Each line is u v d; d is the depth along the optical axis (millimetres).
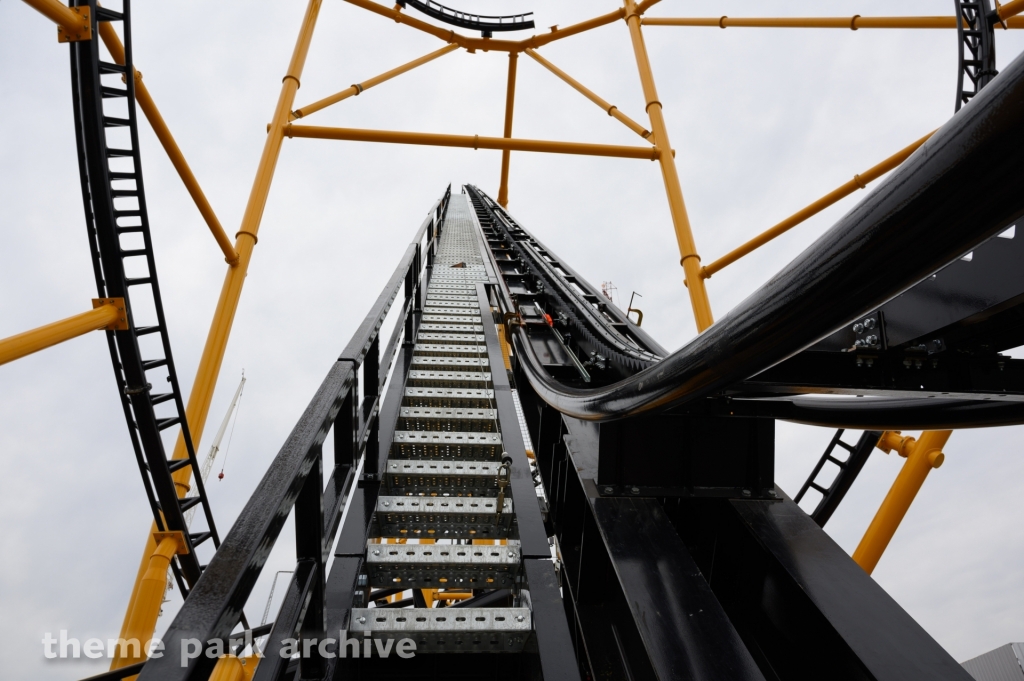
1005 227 769
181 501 7574
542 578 2473
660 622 1854
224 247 9047
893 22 10703
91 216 6586
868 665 1665
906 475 8172
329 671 1958
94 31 5816
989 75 6215
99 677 3578
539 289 7914
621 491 2547
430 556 2643
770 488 2586
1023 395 1908
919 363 1915
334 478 2260
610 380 3756
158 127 7473
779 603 2156
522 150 11758
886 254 857
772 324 1093
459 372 5543
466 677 2344
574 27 17188
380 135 11383
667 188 11430
